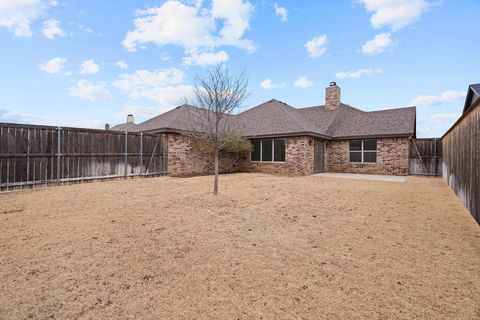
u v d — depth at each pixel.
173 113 16.02
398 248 3.79
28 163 8.56
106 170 10.83
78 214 5.50
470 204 5.77
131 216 5.39
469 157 5.96
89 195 7.58
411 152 15.12
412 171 15.05
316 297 2.54
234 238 4.20
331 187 9.47
